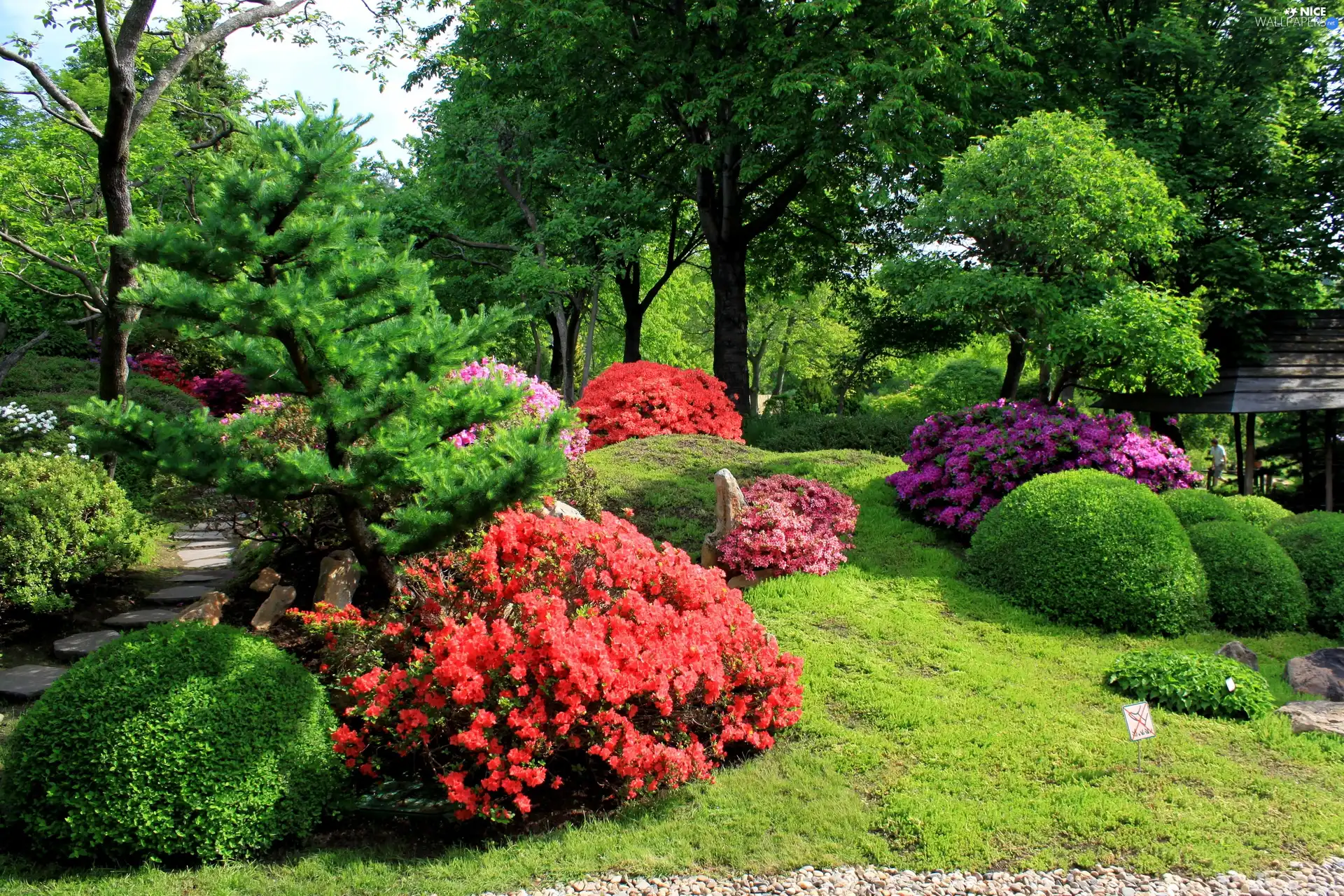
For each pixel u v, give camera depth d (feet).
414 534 16.30
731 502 26.40
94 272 35.09
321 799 14.21
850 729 17.47
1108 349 31.63
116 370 25.09
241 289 14.03
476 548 18.10
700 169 53.93
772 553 25.73
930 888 12.33
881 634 22.24
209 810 12.95
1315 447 55.62
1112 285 33.78
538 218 56.34
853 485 35.12
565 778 15.94
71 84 59.72
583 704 14.96
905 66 45.62
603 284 56.59
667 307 88.33
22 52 24.53
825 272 67.87
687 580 17.94
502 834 14.21
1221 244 44.24
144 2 23.39
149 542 26.18
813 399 101.30
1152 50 44.65
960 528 29.43
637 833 13.84
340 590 20.79
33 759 13.20
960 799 14.71
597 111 54.60
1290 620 23.85
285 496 15.69
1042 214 32.55
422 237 53.21
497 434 16.62
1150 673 18.95
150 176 35.55
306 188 15.21
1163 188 33.81
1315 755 16.12
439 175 55.67
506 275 52.60
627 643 15.28
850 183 55.47
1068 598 23.63
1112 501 24.54
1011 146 32.78
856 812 14.32
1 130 48.57
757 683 17.08
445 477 15.89
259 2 28.91
